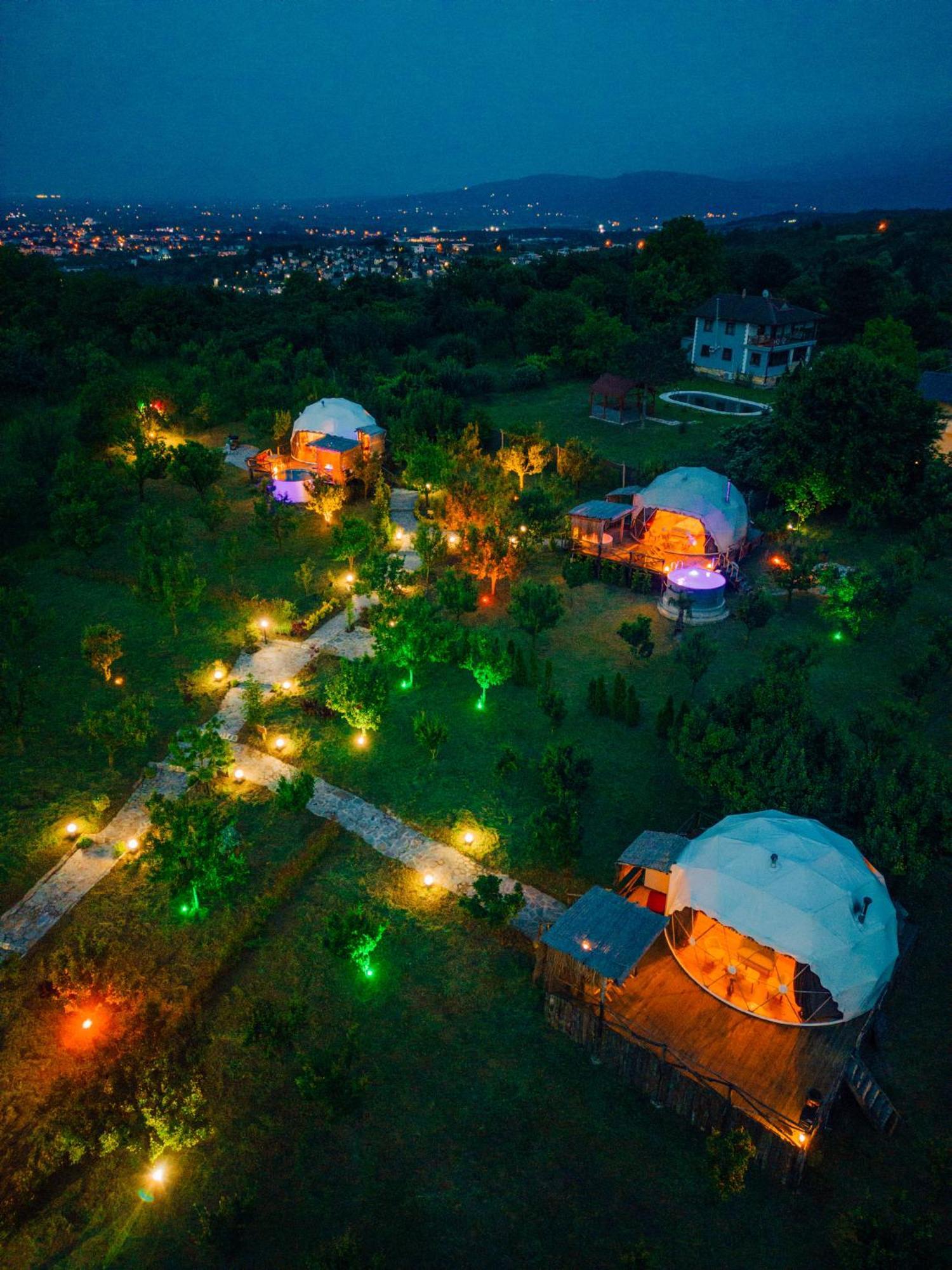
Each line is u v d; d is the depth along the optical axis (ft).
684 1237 46.39
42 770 86.12
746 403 222.28
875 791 66.95
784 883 56.59
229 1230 45.32
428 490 158.10
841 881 56.70
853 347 148.46
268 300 336.90
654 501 129.90
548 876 72.28
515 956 64.44
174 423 203.41
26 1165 50.03
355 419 173.88
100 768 86.89
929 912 68.23
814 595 125.70
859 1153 50.83
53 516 134.82
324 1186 49.16
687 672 104.88
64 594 126.11
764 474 147.54
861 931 54.85
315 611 119.44
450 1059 56.65
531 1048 57.41
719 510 126.11
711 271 307.78
